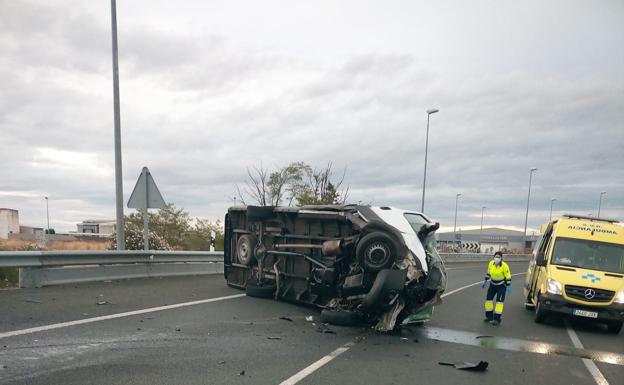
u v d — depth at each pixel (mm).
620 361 7676
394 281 7941
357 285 8422
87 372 5133
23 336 6273
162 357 5871
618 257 11352
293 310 9727
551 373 6582
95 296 9539
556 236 11938
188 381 5102
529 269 14203
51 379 4840
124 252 12477
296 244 10289
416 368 6281
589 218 13156
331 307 8938
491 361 6988
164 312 8523
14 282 10758
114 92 13711
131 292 10398
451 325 9984
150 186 13414
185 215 28578
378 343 7566
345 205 9523
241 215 12273
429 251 9008
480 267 34531
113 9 13633
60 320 7281
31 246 19875
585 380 6355
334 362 6266
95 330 6871
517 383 5996
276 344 6953
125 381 4953
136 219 26875
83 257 11266
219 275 16094
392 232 8359
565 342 9000
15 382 4684
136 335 6793
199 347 6441
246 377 5375
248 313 9078
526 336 9320
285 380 5371
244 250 11727
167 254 14219
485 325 10258
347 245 8898
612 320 10180
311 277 9836
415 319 9078
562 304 10523
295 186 30188
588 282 10484
